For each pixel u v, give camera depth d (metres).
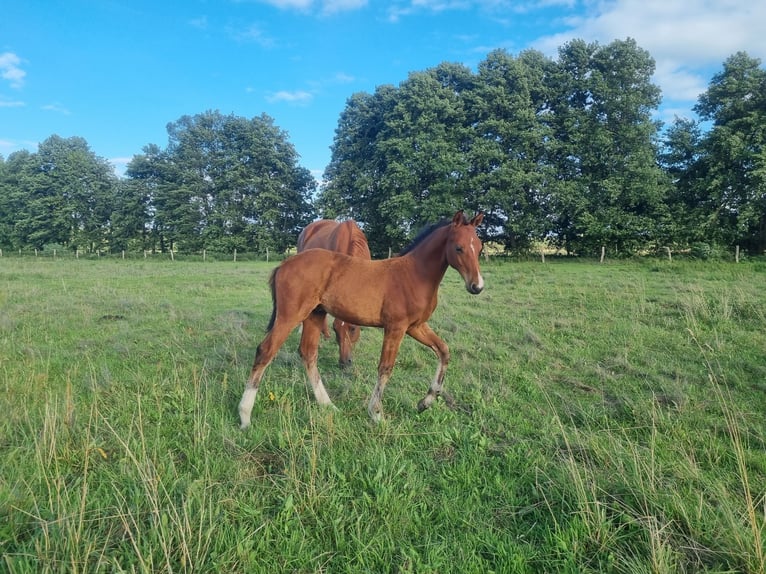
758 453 3.21
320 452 3.24
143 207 38.78
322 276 4.07
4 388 4.38
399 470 2.94
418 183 28.22
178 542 2.21
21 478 2.69
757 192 21.98
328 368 5.55
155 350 6.14
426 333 4.25
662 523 2.37
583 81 25.22
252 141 36.47
